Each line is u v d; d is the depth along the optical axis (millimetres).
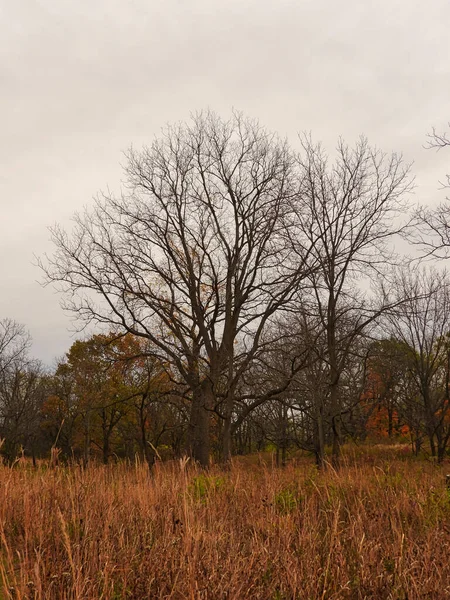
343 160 21625
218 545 5766
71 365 35469
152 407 30172
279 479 10273
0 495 7277
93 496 7359
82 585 4516
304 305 21125
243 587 4859
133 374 28578
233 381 21562
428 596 4891
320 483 9922
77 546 5188
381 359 22625
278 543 5762
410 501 8117
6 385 41938
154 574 4980
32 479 8430
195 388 23109
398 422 32656
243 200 24141
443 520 7027
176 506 6953
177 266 23922
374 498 8539
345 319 21016
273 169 23688
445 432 26781
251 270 23125
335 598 4863
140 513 6746
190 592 4488
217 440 29766
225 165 24359
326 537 6367
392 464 15070
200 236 24234
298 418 26328
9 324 43406
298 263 22000
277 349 21016
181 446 33219
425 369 25703
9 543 6109
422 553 5711
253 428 31047
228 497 8820
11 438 35250
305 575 5176
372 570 5445
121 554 5449
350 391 23406
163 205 24391
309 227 21391
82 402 32781
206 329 23609
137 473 8648
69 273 22281
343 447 26375
